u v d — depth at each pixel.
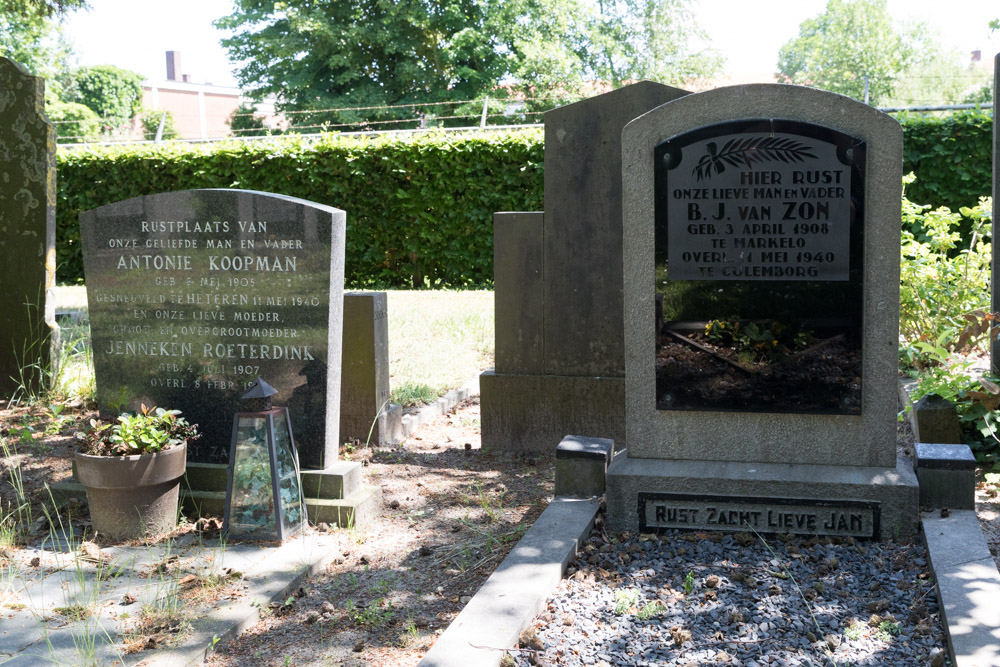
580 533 4.37
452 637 3.34
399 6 28.53
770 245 4.54
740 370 4.66
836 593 3.83
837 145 4.38
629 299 4.75
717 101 4.51
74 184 17.27
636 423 4.83
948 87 47.16
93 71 44.03
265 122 31.22
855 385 4.54
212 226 5.15
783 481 4.46
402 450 6.60
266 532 4.68
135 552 4.55
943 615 3.47
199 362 5.30
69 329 9.65
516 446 6.57
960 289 7.77
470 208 15.78
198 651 3.49
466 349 9.60
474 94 29.81
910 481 4.37
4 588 4.08
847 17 47.19
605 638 3.48
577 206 6.17
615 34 37.66
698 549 4.37
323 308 5.02
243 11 30.52
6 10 13.51
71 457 6.08
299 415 5.12
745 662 3.29
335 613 3.91
